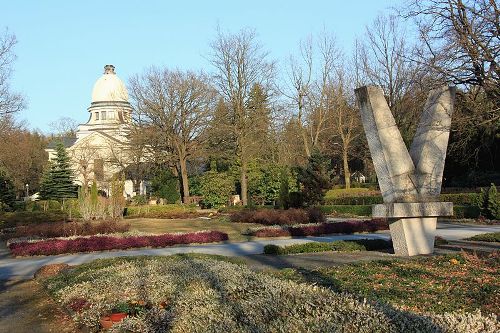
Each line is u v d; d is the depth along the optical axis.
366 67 48.06
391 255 13.91
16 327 7.96
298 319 5.23
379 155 13.71
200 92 47.41
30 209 43.44
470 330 4.85
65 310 8.61
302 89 47.59
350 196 39.88
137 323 6.46
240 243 19.89
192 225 30.44
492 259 11.57
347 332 4.77
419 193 13.80
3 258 17.91
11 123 39.44
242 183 44.81
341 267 11.30
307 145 48.31
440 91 14.46
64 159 55.00
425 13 19.58
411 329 4.80
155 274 9.34
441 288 8.40
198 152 47.88
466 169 39.00
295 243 18.38
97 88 74.50
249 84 46.56
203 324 5.81
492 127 29.66
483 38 17.94
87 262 14.31
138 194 56.44
